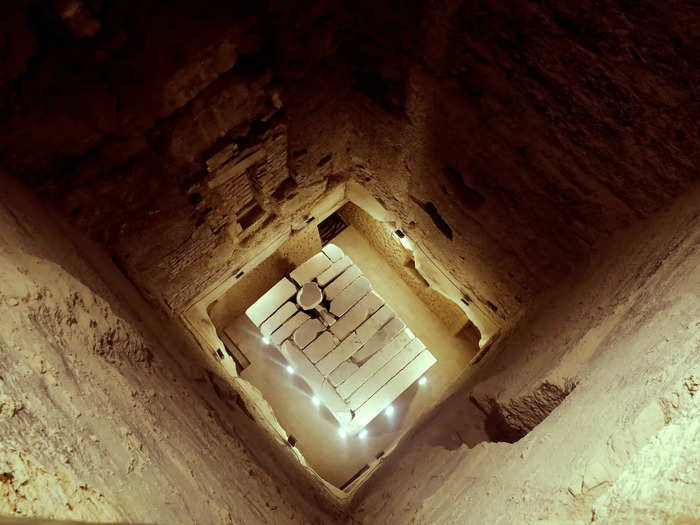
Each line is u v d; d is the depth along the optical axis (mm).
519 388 2484
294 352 6145
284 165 3998
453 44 2707
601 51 2086
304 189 4602
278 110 3453
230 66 2879
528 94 2541
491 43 2506
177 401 1987
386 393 6078
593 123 2350
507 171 3029
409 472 3143
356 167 4719
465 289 4582
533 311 3414
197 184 3379
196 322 4973
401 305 7004
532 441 1675
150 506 1098
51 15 2211
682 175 2158
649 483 837
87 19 2264
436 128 3330
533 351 2730
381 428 6223
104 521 833
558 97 2408
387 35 3080
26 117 2363
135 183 3010
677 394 997
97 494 903
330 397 6051
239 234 4367
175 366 2525
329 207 5555
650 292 1782
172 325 3865
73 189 2754
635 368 1363
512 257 3527
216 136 3191
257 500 1947
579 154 2521
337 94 3738
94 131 2609
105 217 3029
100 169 2795
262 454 2834
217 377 3658
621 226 2590
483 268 3971
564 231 2947
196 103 2898
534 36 2287
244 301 6582
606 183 2498
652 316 1586
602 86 2191
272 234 5016
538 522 1091
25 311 1312
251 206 4203
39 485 777
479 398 2994
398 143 3854
